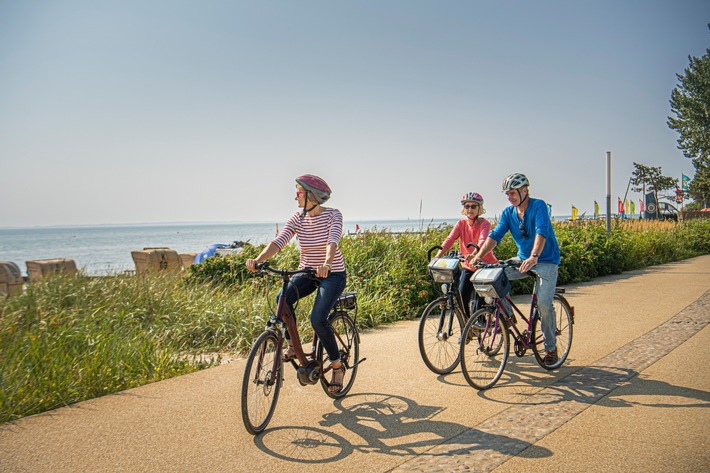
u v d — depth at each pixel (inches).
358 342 201.2
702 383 192.4
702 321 300.2
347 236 438.3
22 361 199.3
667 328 285.7
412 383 203.6
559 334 221.3
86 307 279.6
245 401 149.3
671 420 157.9
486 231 236.8
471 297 224.8
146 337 252.4
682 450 137.5
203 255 583.5
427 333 213.8
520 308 356.2
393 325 324.2
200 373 223.0
